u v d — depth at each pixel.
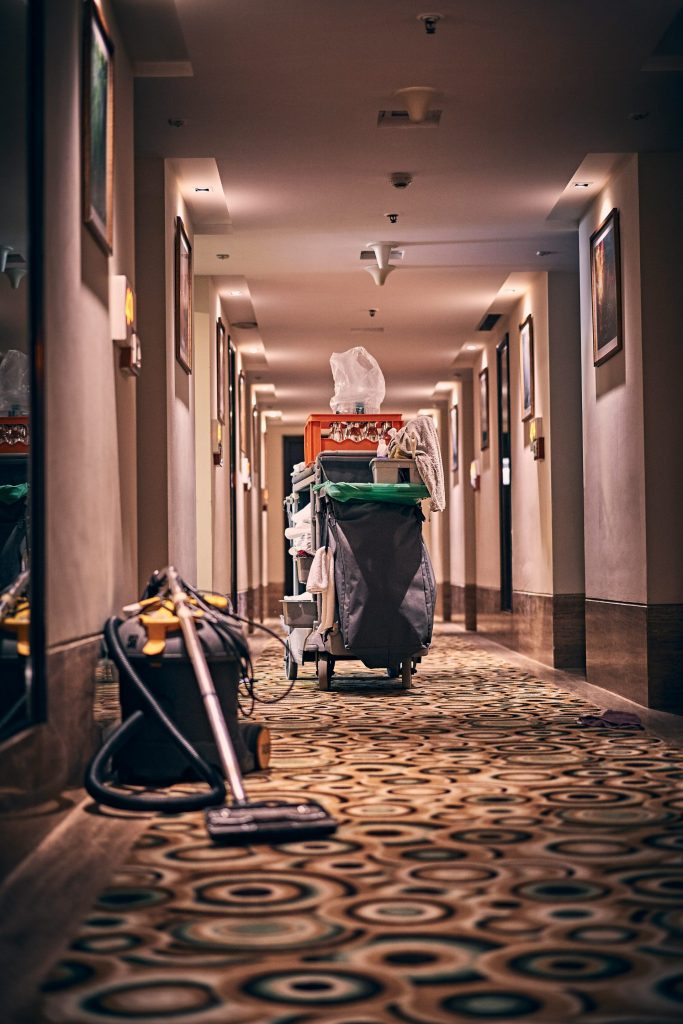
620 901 2.63
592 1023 1.90
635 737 5.34
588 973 2.15
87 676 3.93
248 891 2.72
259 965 2.19
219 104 5.88
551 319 9.53
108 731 4.35
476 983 2.09
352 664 10.00
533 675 8.72
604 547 7.54
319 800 3.84
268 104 5.89
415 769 4.46
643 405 6.62
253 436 16.16
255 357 13.56
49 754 3.35
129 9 4.86
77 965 2.20
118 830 3.43
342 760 4.69
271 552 20.95
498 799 3.85
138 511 6.33
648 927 2.44
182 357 6.99
